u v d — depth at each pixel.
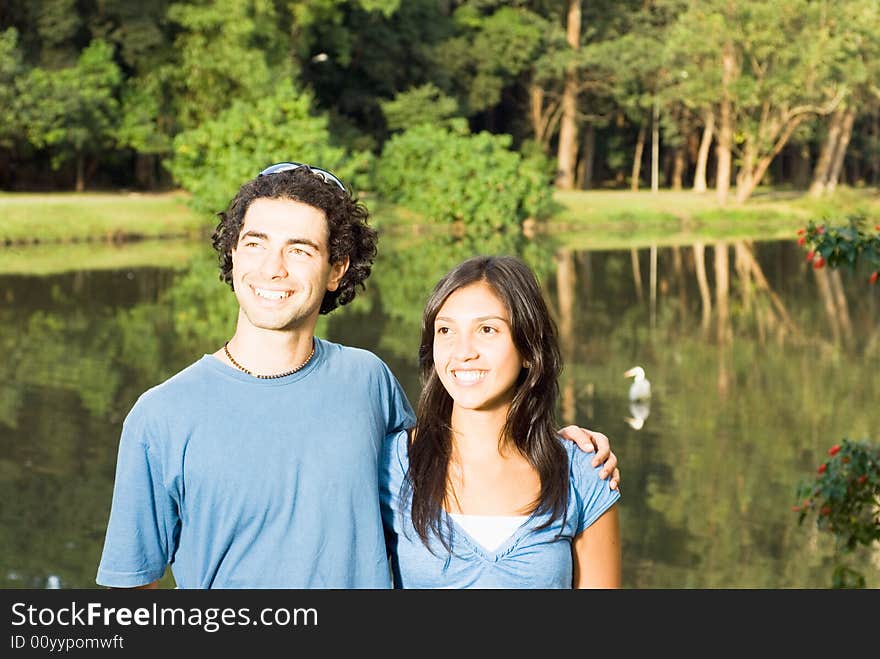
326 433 2.92
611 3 64.69
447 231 44.78
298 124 40.00
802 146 65.00
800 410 17.11
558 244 42.25
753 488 12.86
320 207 2.99
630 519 11.72
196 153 39.94
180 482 2.88
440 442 3.03
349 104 54.38
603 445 3.12
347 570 2.90
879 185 72.81
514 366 3.01
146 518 2.90
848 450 7.36
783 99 54.31
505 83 60.22
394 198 45.72
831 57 51.84
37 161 48.34
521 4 62.69
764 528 11.39
